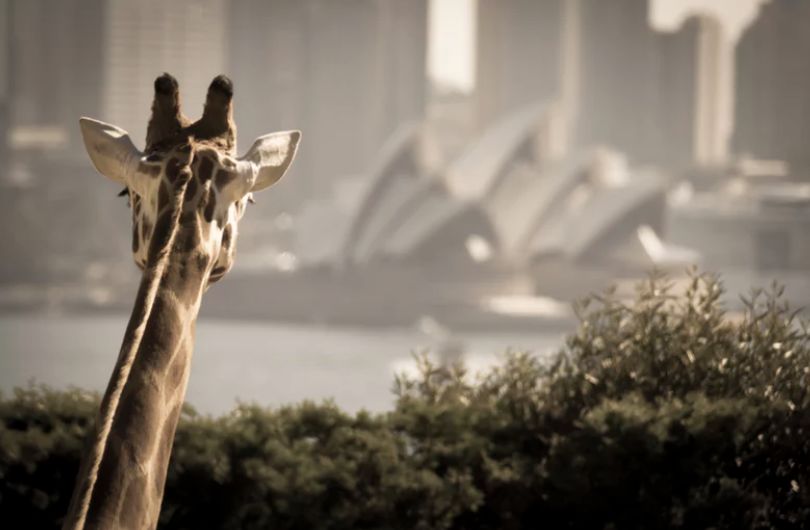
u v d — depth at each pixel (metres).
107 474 17.66
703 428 39.34
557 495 40.59
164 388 18.39
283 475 41.88
